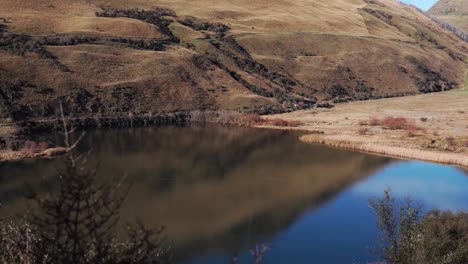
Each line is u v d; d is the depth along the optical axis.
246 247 34.34
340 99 133.50
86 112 94.25
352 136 81.38
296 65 147.38
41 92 93.00
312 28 176.12
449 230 23.06
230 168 59.91
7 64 96.31
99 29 127.81
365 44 173.38
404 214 23.98
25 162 58.22
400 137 78.88
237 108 112.81
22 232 12.53
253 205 44.50
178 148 72.81
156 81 111.69
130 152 68.12
